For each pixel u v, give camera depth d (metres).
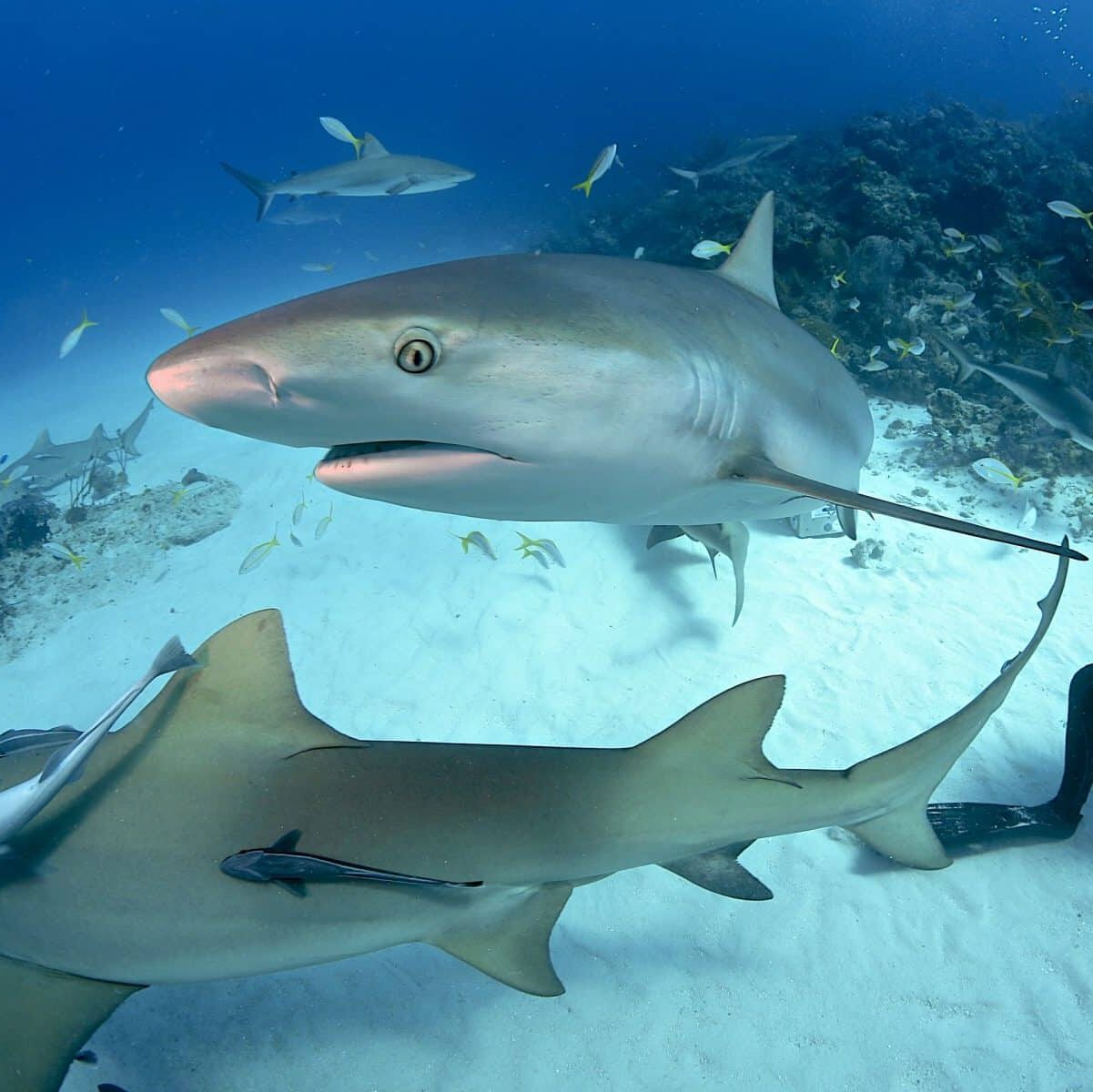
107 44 89.38
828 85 53.81
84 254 46.03
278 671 2.73
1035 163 15.10
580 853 2.65
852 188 12.38
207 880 2.50
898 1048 3.57
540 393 2.05
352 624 7.00
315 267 14.33
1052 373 6.16
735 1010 3.77
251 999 4.01
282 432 1.93
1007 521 7.64
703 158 22.25
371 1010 3.93
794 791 2.82
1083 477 8.05
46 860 2.56
